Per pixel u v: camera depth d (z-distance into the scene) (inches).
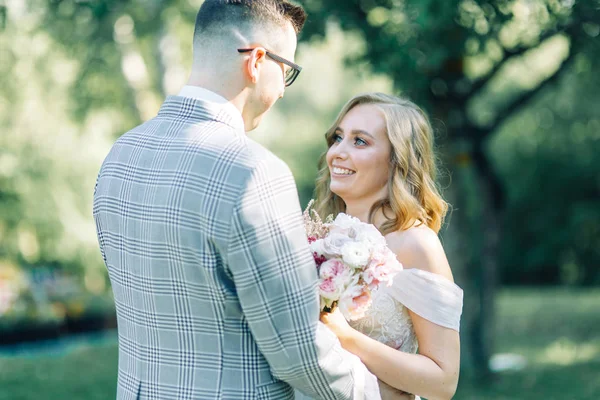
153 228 72.3
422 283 91.1
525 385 269.3
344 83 709.9
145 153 75.5
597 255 668.1
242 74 76.1
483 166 277.0
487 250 278.1
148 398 74.9
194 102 75.8
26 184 471.5
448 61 250.5
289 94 739.4
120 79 389.7
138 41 361.1
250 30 75.8
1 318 372.2
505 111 271.3
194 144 72.6
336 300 82.5
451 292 91.5
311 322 71.5
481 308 275.1
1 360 320.2
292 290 70.3
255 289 69.3
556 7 235.0
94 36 334.3
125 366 79.3
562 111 477.1
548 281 693.3
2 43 381.7
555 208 668.7
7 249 481.1
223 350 71.8
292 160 742.5
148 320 74.8
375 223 99.4
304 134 746.8
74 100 394.9
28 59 401.4
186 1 333.7
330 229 88.6
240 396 71.9
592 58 268.1
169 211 71.0
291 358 71.1
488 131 272.8
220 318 71.2
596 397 247.3
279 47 78.0
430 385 87.2
